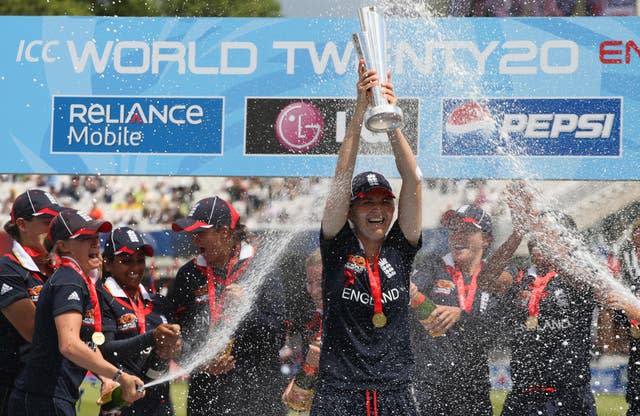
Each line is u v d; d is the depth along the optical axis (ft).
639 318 45.37
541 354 46.60
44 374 37.68
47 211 41.65
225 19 49.26
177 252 93.35
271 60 49.03
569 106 47.50
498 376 73.92
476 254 48.83
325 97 48.75
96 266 39.34
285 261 54.54
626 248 50.24
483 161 47.88
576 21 47.50
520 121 47.78
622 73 47.24
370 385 36.04
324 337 36.83
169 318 46.50
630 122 47.24
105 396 38.96
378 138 48.55
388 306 36.68
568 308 46.68
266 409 45.70
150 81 49.47
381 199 37.45
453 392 47.26
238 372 45.78
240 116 49.16
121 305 43.68
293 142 48.93
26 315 40.06
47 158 49.75
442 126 48.08
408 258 38.14
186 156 49.37
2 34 49.88
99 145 49.62
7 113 49.83
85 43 49.73
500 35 47.85
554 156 47.60
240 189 107.76
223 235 46.21
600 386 71.61
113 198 114.21
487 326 47.70
